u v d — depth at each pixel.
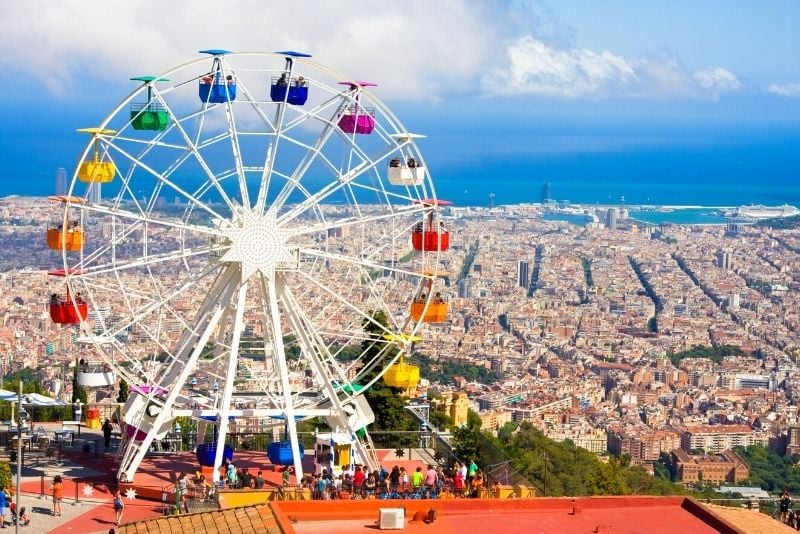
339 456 63.72
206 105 62.06
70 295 60.75
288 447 61.16
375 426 79.69
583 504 46.16
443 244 65.94
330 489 55.03
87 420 68.81
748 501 59.72
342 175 64.44
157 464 63.56
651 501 46.56
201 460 61.41
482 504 45.38
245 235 61.09
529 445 108.00
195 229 60.91
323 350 64.56
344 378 64.06
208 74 61.81
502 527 44.03
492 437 99.81
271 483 60.91
